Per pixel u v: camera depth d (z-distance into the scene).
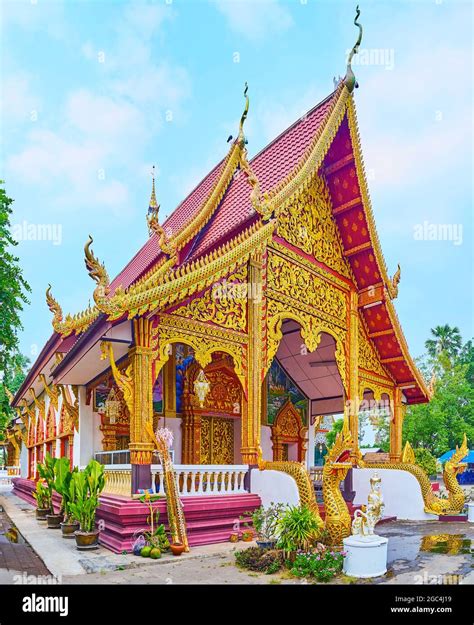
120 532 9.56
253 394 12.01
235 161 14.90
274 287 13.00
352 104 13.88
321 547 8.74
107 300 9.40
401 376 17.92
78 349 12.08
